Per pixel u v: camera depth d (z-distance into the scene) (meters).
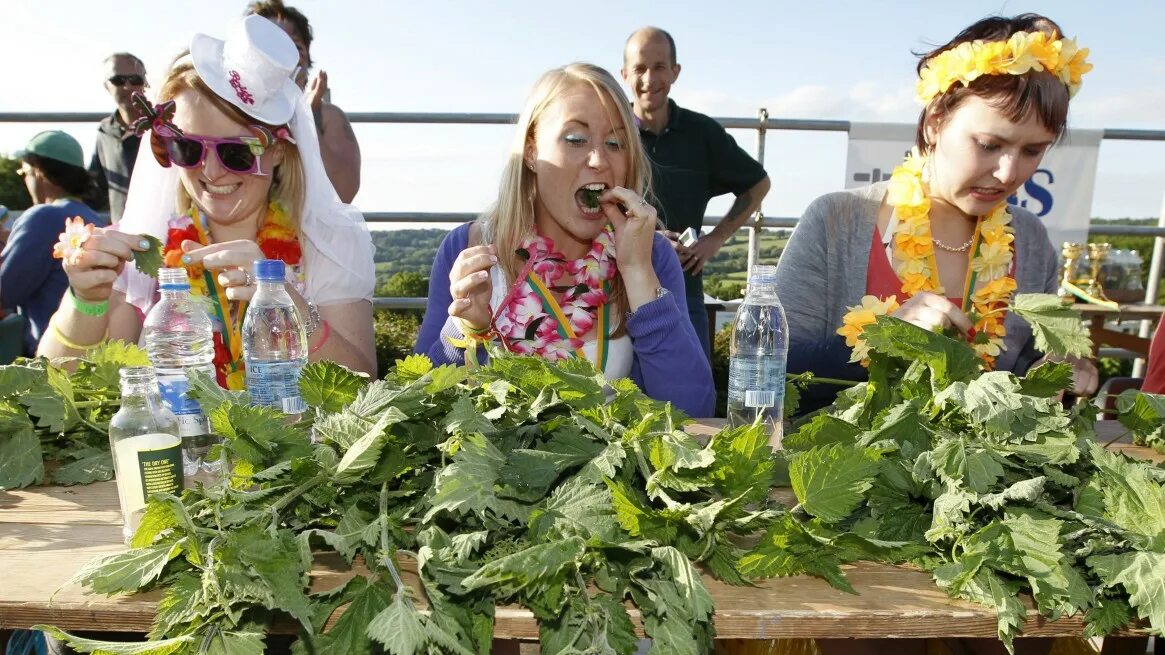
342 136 3.40
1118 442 1.62
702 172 3.68
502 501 0.92
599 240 2.01
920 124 2.13
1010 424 1.04
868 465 0.96
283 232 2.11
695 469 0.94
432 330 2.03
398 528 0.95
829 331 2.23
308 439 1.13
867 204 2.25
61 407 1.31
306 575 0.86
